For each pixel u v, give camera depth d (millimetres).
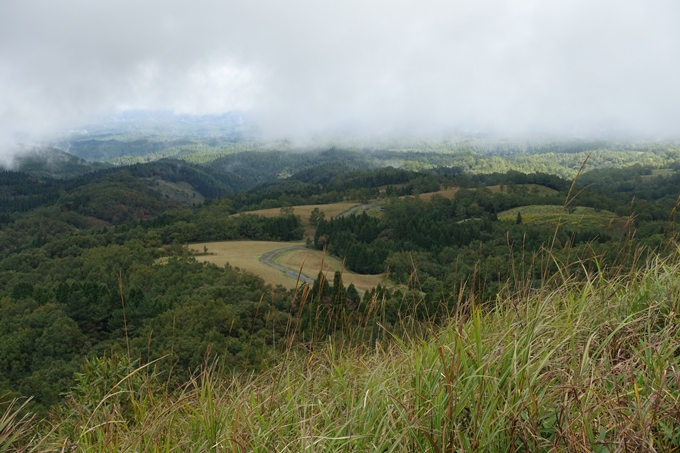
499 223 90750
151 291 55719
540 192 146875
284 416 2832
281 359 3805
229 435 2576
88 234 115812
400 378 2953
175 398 3609
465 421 2375
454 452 2195
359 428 2535
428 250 72812
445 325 3631
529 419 2162
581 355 2666
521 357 2525
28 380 26922
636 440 1961
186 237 104125
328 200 159875
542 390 2432
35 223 157250
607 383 2533
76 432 3436
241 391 3172
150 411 3350
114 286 63469
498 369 2555
